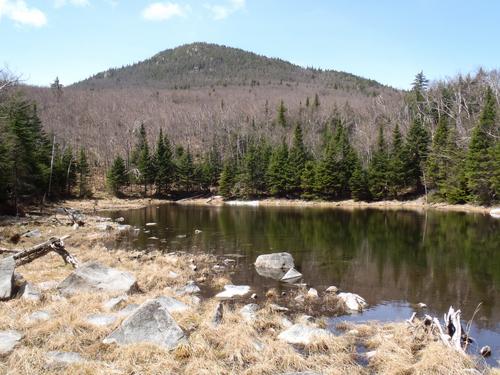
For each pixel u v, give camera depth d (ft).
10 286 38.86
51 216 131.54
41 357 26.25
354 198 221.87
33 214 139.44
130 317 31.19
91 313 35.96
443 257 74.08
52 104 483.92
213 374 26.13
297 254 78.43
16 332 30.01
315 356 29.94
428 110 280.10
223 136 362.53
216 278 58.85
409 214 158.51
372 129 295.07
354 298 47.11
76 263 56.34
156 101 574.97
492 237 96.89
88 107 506.89
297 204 226.99
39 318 33.58
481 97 245.45
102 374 24.90
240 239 97.19
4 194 139.33
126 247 84.94
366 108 392.27
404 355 30.25
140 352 28.17
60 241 56.03
